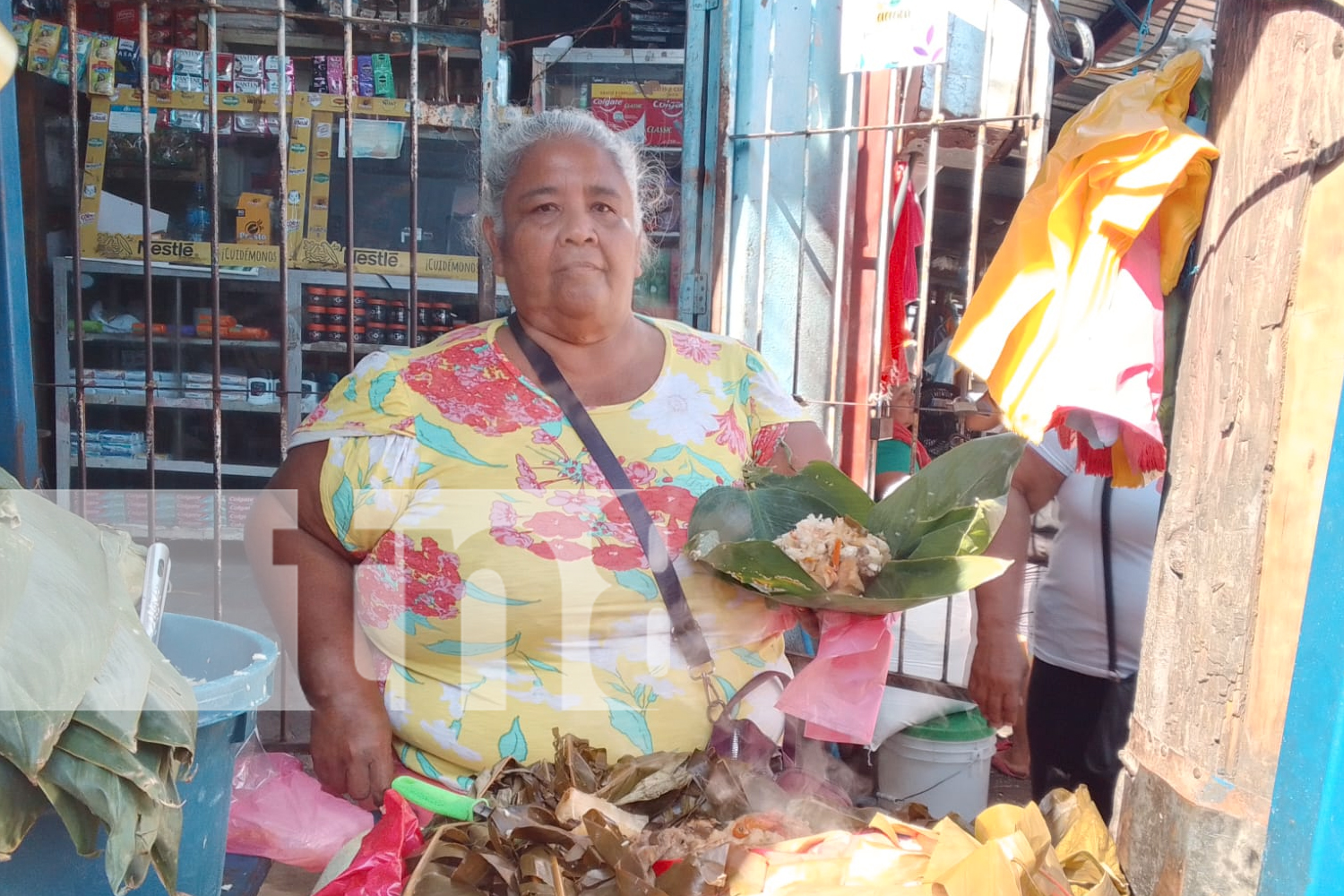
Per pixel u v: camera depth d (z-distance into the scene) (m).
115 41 4.15
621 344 1.47
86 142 4.21
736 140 3.27
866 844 0.96
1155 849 0.93
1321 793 0.71
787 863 0.93
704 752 1.20
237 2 4.18
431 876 0.98
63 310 4.29
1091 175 1.25
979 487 1.29
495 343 1.44
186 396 4.40
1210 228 0.94
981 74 3.20
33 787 0.84
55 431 4.31
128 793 0.86
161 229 4.34
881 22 2.93
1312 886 0.71
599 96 4.03
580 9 4.37
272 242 4.35
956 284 5.27
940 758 1.64
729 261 3.31
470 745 1.32
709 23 3.22
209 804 1.06
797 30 3.20
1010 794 2.28
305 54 4.34
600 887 0.95
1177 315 1.29
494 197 1.47
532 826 0.99
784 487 1.41
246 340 4.45
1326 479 0.72
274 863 1.49
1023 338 1.36
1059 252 1.29
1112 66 1.17
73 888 0.93
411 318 2.84
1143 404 1.25
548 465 1.37
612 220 1.41
